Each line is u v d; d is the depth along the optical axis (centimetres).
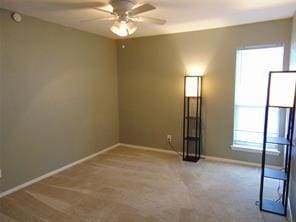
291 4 256
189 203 253
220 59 370
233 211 237
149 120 449
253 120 363
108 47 441
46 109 322
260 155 356
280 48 332
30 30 294
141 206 248
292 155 240
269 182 301
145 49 434
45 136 323
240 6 264
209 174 330
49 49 321
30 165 303
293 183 223
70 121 364
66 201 260
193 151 412
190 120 406
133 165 370
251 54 352
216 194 272
